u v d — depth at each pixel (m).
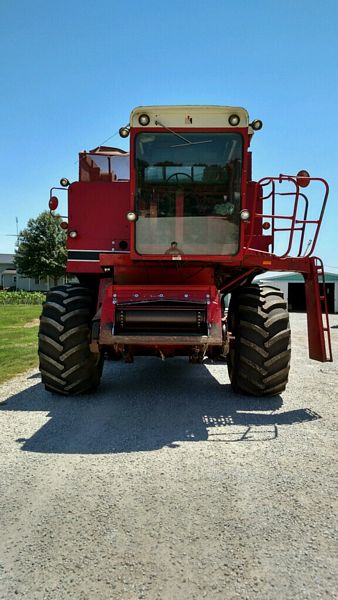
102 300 6.25
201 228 6.17
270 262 6.37
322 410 5.88
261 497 3.44
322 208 6.29
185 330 5.86
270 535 2.93
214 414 5.64
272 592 2.41
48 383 6.37
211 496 3.45
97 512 3.20
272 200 6.40
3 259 76.00
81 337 6.20
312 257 6.66
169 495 3.46
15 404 6.09
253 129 6.12
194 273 6.54
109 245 7.49
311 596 2.38
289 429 5.08
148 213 6.16
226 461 4.14
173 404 6.11
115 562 2.64
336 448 4.49
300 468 3.99
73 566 2.61
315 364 9.87
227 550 2.76
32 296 41.47
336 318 28.09
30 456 4.24
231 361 6.90
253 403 6.18
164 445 4.54
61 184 7.53
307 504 3.34
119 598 2.36
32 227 58.91
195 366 9.25
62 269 59.09
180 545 2.81
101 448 4.45
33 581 2.49
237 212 6.16
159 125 6.02
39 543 2.83
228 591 2.41
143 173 6.14
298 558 2.69
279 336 6.15
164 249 6.16
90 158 8.39
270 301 6.30
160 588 2.43
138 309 5.84
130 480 3.72
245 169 6.09
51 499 3.39
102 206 7.50
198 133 6.05
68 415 5.57
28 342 12.77
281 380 6.30
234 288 7.44
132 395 6.62
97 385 6.79
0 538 2.89
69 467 3.98
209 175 6.14
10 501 3.36
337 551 2.77
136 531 2.96
